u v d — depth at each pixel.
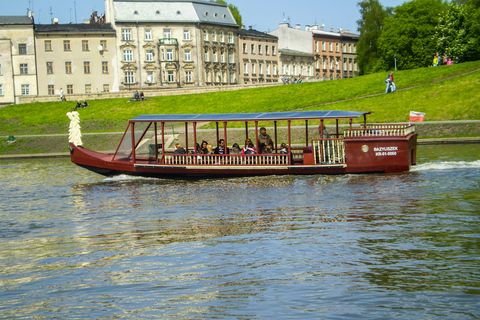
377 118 65.94
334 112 32.00
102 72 107.25
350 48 158.12
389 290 12.38
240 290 12.68
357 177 29.78
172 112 82.69
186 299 12.30
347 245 15.98
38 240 18.31
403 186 26.06
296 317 11.15
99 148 64.25
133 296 12.61
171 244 16.92
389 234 17.08
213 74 115.56
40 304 12.38
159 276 13.88
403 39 104.38
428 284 12.66
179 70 111.06
